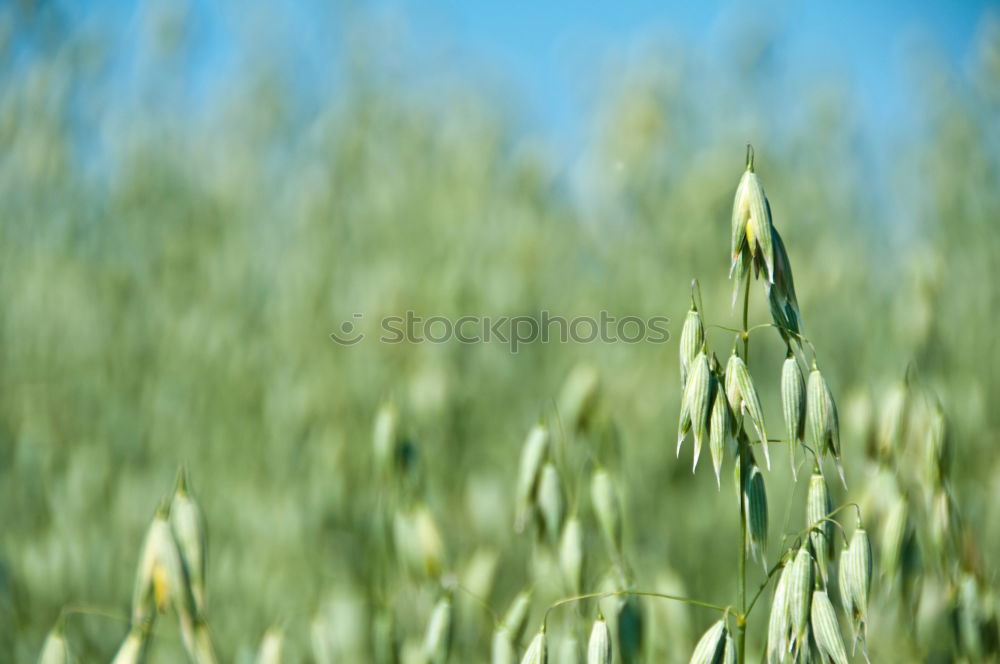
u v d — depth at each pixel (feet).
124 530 20.45
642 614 12.91
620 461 16.40
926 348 19.33
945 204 25.16
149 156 29.22
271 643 14.26
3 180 27.22
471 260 25.43
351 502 20.13
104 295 26.13
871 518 13.64
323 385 22.25
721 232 24.72
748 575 18.43
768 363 22.11
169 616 16.47
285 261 27.07
